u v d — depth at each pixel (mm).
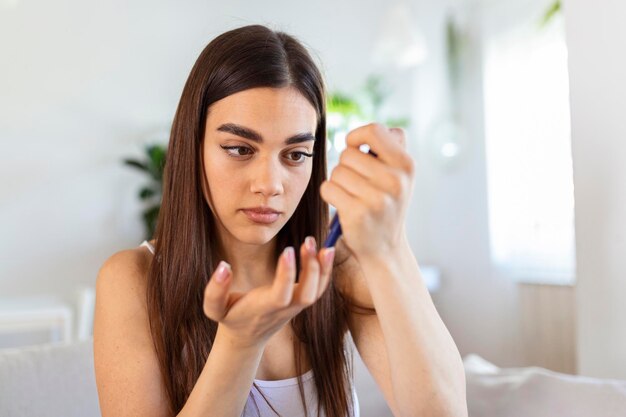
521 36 2945
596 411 952
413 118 3898
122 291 817
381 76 4027
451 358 672
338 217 592
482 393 1105
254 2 3771
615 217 1223
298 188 718
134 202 3418
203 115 751
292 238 940
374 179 532
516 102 2984
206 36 3648
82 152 3295
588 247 1294
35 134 3186
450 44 3402
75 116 3285
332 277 935
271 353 904
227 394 579
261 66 686
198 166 801
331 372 915
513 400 1053
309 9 3895
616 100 1217
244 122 675
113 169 3369
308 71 722
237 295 521
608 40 1231
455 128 3434
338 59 3939
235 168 697
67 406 1045
